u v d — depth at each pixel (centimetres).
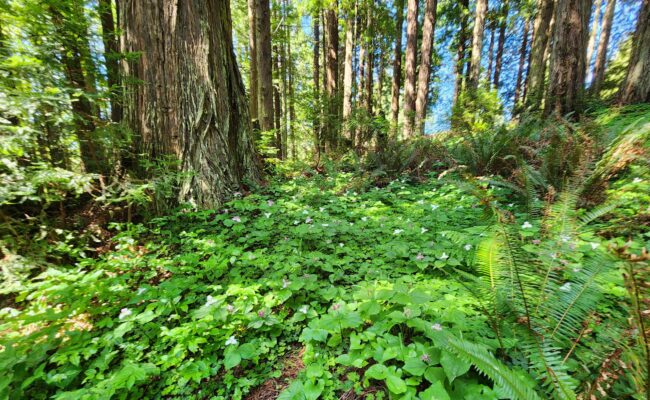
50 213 346
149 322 222
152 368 167
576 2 584
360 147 840
